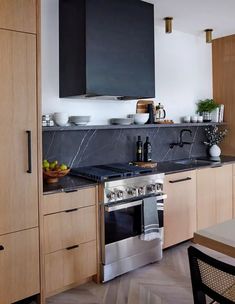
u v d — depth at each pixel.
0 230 2.17
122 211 2.77
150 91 3.26
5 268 2.20
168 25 3.58
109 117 3.52
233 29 4.06
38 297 2.39
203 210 3.62
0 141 2.14
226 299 1.12
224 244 1.44
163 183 3.16
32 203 2.30
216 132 4.54
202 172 3.59
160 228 3.09
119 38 3.00
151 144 3.92
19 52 2.19
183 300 2.46
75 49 2.90
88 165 3.35
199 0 3.10
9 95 2.16
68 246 2.51
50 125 2.90
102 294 2.56
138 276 2.85
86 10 2.78
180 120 4.23
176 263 3.10
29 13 2.22
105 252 2.68
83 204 2.58
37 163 2.31
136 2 3.12
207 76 4.54
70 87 2.98
